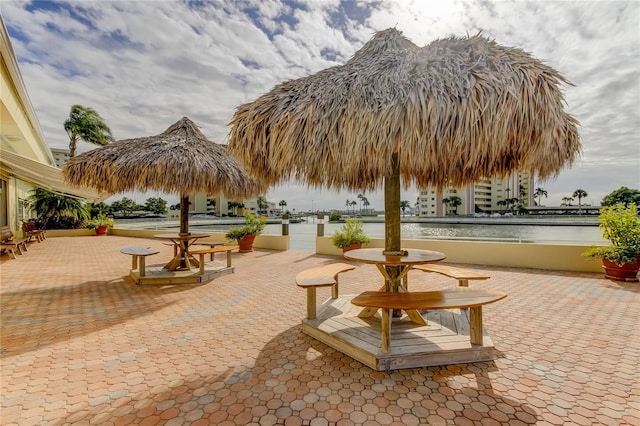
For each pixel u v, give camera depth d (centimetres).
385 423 182
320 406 199
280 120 265
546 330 326
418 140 216
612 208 584
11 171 1159
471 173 367
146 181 504
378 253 331
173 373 240
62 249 1051
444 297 252
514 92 209
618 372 240
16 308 402
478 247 719
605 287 505
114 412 192
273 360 261
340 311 347
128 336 313
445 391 214
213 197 602
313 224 1580
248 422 184
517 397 208
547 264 655
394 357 242
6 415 188
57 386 221
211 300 442
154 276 541
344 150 241
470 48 240
